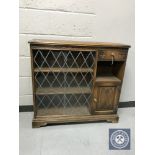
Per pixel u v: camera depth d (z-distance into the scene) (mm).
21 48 1924
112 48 1702
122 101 2334
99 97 1853
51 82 1934
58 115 1841
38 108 1974
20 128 1805
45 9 1870
